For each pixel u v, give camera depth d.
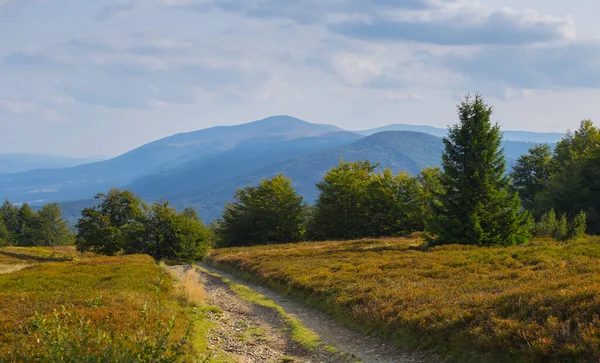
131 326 13.01
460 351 11.24
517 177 83.94
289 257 40.41
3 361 7.91
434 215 40.25
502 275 18.86
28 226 124.12
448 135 40.50
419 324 13.03
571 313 10.55
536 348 9.44
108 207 71.19
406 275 22.48
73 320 12.38
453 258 27.08
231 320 19.73
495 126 39.47
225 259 47.53
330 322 17.72
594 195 57.47
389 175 77.00
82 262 41.50
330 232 77.81
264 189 84.62
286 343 15.59
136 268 33.09
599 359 8.42
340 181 77.56
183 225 70.81
